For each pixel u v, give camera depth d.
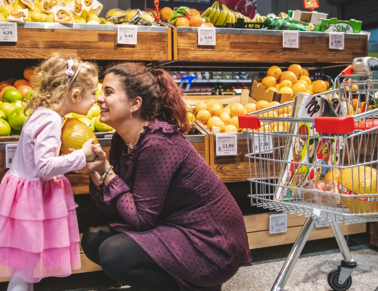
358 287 1.68
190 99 2.43
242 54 2.21
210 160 1.87
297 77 2.63
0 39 1.79
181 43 2.09
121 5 2.88
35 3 1.99
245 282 1.75
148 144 1.14
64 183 1.38
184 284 1.13
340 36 2.40
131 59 2.02
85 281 1.84
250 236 1.96
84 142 1.28
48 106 1.28
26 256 1.26
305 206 1.24
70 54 1.91
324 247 2.23
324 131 1.09
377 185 1.20
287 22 2.43
